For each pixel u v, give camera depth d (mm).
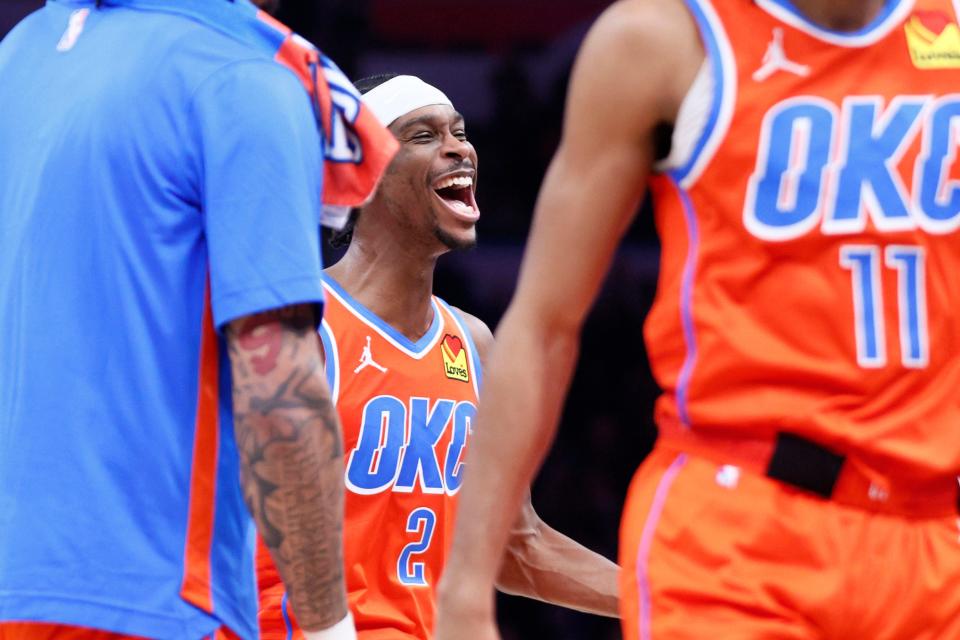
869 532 7844
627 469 32938
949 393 8023
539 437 8422
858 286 7816
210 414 8875
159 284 8789
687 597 7891
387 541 13539
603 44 8008
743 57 7805
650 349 8383
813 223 7773
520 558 14336
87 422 8758
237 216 8641
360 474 13414
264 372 8609
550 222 8242
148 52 9008
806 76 7816
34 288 8984
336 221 9602
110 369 8781
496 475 8398
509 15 39812
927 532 7977
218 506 8914
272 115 8797
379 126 9406
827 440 7820
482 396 8508
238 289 8570
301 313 8789
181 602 8680
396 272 13938
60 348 8844
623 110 7945
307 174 8914
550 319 8328
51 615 8602
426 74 39500
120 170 8836
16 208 9281
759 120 7773
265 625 12984
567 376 8461
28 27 9984
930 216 7902
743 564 7836
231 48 8984
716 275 7934
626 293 34312
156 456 8734
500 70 38500
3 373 9195
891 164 7840
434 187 13945
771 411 7863
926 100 7930
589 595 14219
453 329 14469
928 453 7895
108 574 8633
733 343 7875
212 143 8727
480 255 36656
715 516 7945
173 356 8797
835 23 7871
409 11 39812
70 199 8930
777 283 7848
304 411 8648
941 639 7887
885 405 7863
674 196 8070
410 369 13867
